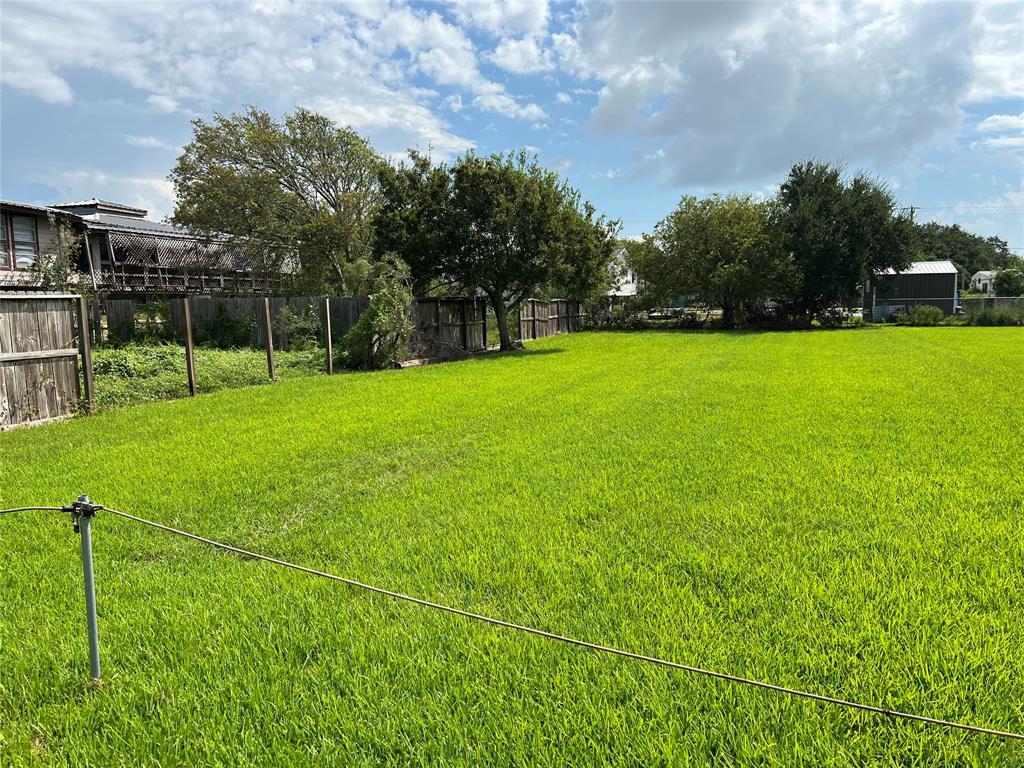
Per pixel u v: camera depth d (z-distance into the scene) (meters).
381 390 11.48
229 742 2.19
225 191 30.25
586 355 19.00
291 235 31.28
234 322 19.23
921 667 2.47
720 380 12.25
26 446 7.13
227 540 4.08
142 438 7.47
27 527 4.29
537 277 21.06
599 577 3.36
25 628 2.98
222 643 2.81
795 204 36.47
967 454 5.96
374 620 2.96
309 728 2.24
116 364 12.52
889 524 4.09
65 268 17.72
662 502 4.63
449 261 20.91
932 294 44.06
